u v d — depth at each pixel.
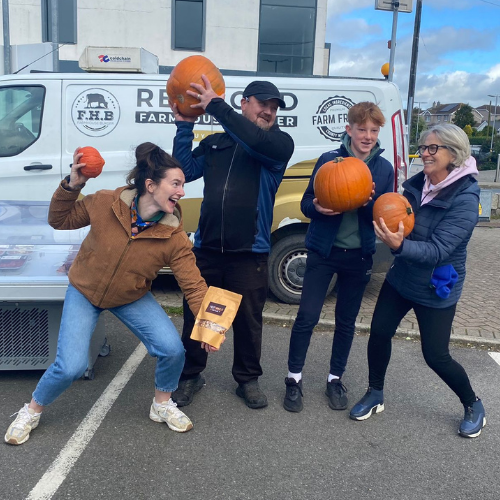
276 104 3.22
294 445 3.17
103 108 5.57
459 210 3.01
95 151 2.92
